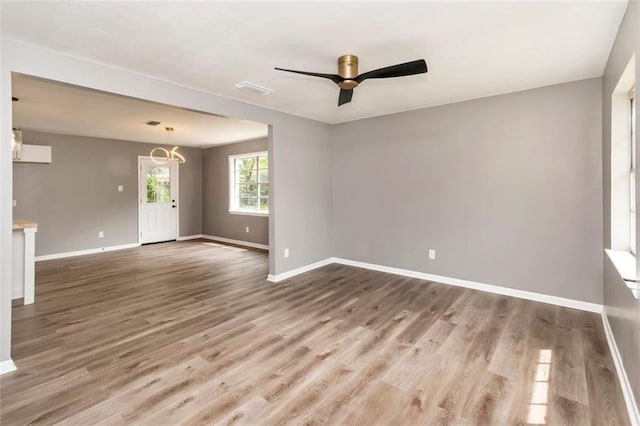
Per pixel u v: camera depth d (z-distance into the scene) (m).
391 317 3.14
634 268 2.14
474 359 2.37
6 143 2.26
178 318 3.14
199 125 5.32
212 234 8.15
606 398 1.92
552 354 2.42
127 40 2.37
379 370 2.23
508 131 3.66
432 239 4.31
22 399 1.93
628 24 1.94
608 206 2.83
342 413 1.81
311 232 4.98
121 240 7.00
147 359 2.38
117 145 6.93
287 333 2.80
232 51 2.56
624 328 2.08
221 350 2.52
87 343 2.63
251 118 4.03
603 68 2.93
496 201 3.78
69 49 2.50
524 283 3.63
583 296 3.28
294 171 4.65
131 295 3.83
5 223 2.24
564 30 2.25
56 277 4.64
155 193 7.59
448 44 2.45
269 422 1.74
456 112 4.02
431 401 1.91
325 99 3.86
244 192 7.40
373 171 4.85
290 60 2.73
